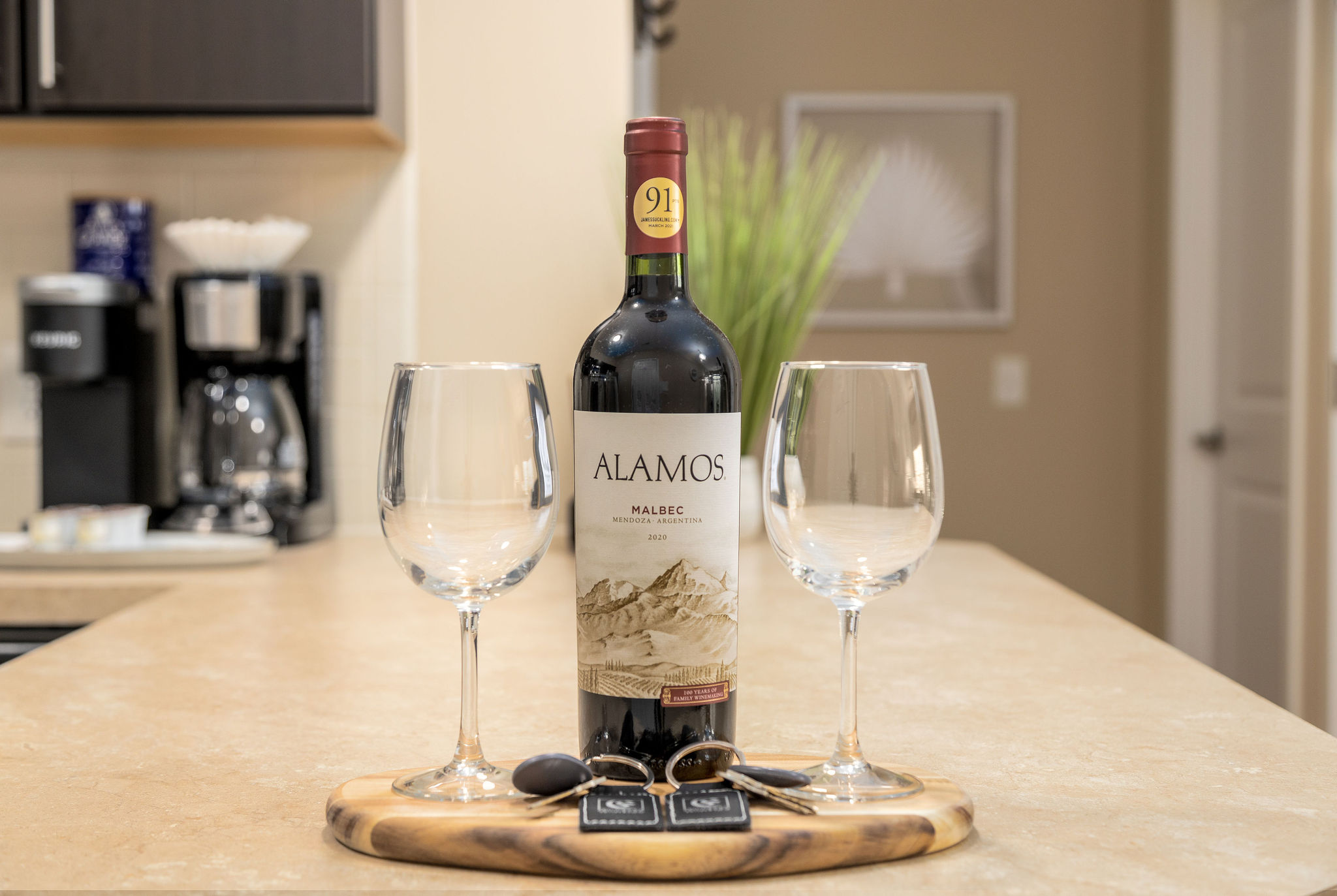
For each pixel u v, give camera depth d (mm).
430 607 1154
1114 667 914
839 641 1011
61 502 1536
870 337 3188
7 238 1689
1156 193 3088
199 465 1557
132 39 1449
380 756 679
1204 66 2943
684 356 579
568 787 542
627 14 1676
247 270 1540
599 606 593
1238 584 2855
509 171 1687
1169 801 600
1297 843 539
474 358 1701
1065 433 3193
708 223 1594
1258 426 2740
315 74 1448
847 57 3152
